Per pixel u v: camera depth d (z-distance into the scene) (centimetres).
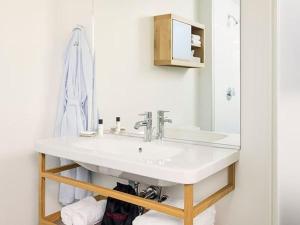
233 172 148
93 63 203
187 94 167
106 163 136
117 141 180
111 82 202
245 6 142
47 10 185
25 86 177
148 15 182
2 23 165
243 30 143
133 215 155
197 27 160
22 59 175
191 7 162
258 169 143
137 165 124
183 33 167
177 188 168
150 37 182
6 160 172
